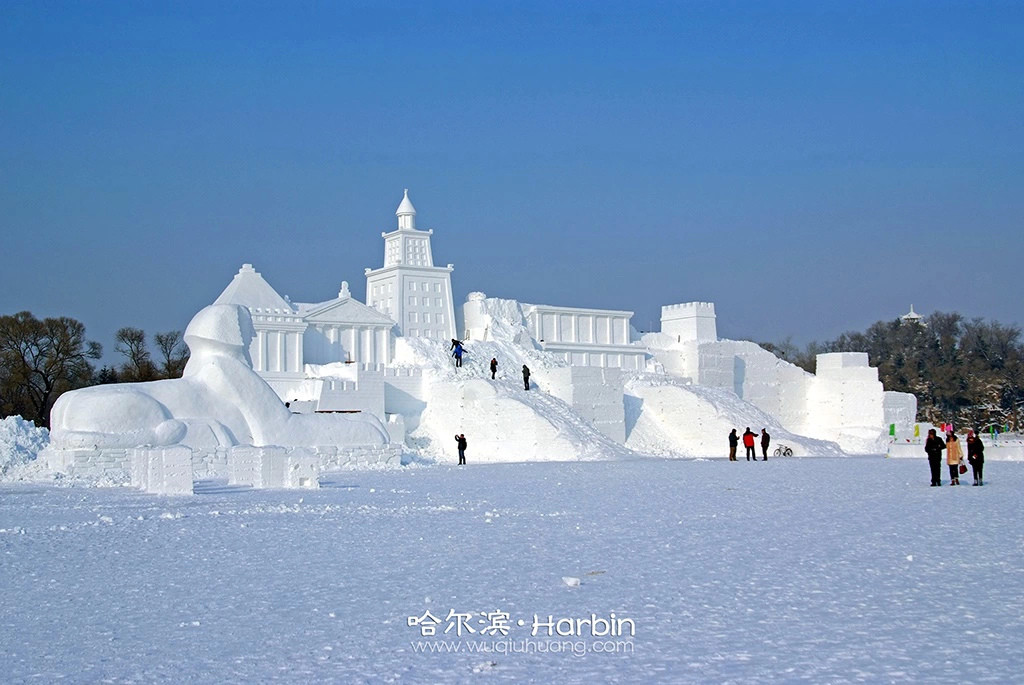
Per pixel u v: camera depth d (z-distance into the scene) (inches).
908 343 6437.0
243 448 1766.7
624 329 4704.7
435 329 4121.6
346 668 501.4
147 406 2133.4
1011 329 6328.7
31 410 4434.1
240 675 488.7
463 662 510.9
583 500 1370.6
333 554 860.0
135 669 501.4
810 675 474.3
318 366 3508.9
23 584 736.3
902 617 589.6
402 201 4217.5
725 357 4293.8
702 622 585.3
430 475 2036.2
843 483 1668.3
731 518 1110.4
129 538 981.8
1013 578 708.0
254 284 3688.5
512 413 2933.1
